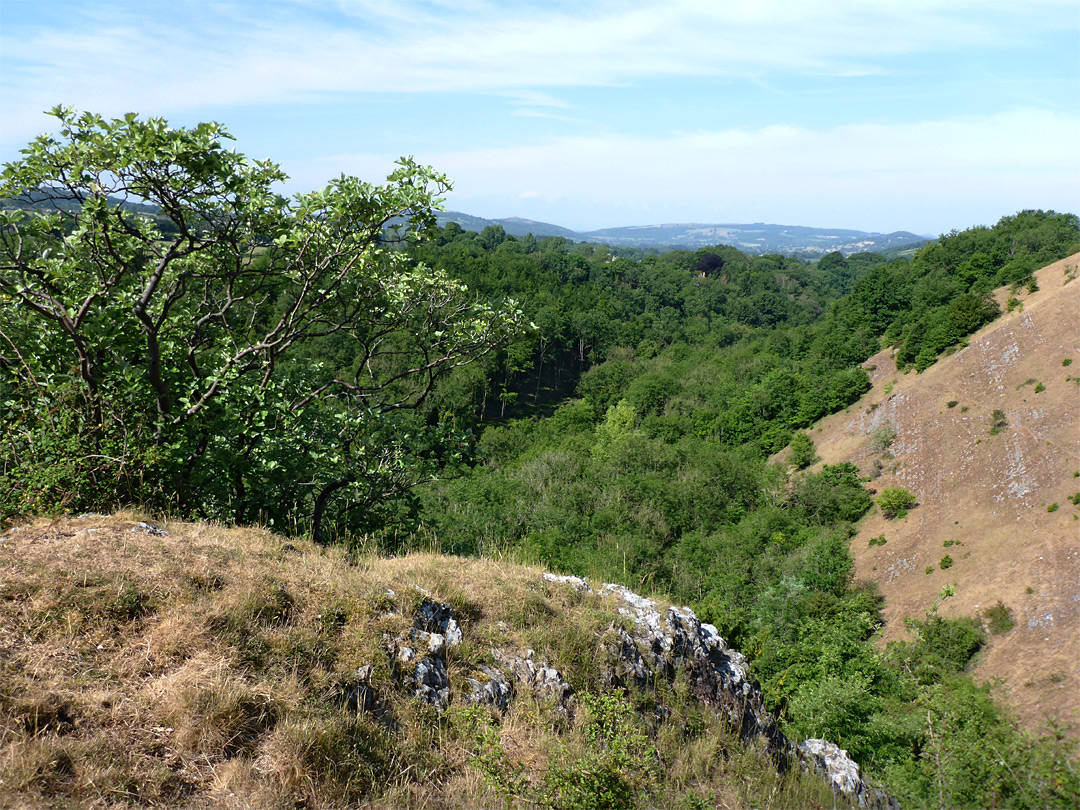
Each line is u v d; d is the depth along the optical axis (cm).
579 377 11450
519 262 13375
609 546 4362
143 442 803
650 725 682
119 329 855
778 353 10994
